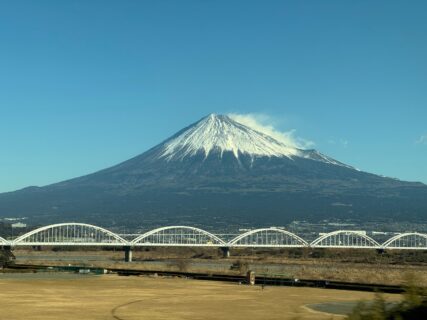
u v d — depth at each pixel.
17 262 143.50
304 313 55.84
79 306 58.69
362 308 23.81
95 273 107.38
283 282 88.31
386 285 81.88
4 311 54.28
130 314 53.88
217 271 126.19
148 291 74.62
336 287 82.19
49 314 52.91
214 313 55.38
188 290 76.62
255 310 57.69
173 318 51.94
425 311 22.77
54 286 78.62
